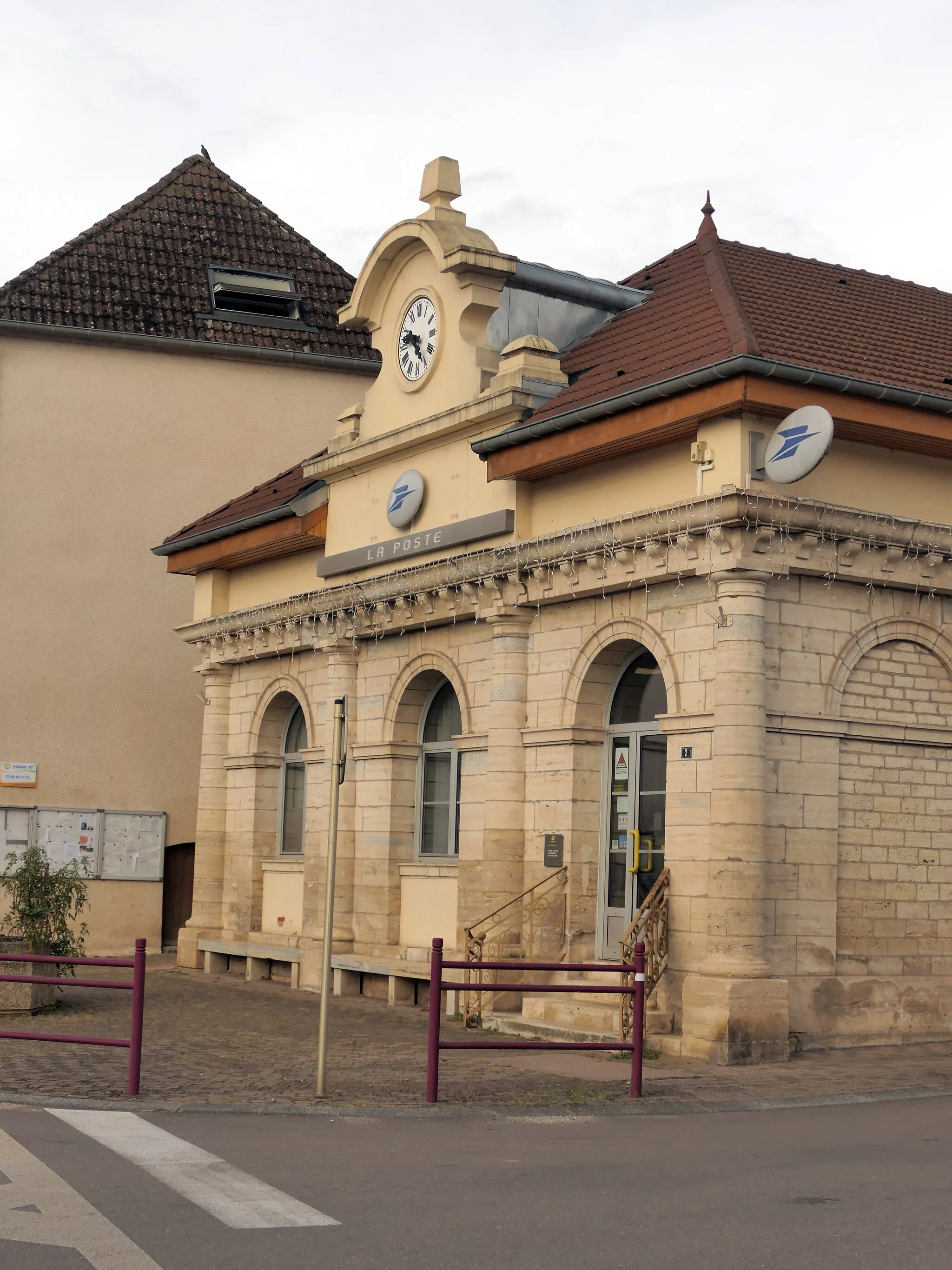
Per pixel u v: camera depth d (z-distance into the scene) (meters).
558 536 16.27
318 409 28.70
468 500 18.19
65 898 17.77
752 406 14.18
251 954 22.50
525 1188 8.30
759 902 14.23
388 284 20.08
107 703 26.81
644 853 16.14
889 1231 7.42
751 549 14.39
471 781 18.52
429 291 19.22
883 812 15.49
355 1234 7.25
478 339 18.45
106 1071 12.84
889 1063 14.07
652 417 14.88
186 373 27.81
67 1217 7.44
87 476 27.02
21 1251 6.82
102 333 26.94
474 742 18.34
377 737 20.38
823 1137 10.07
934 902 15.74
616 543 15.55
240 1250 6.93
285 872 22.75
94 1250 6.85
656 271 19.55
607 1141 9.85
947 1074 13.42
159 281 28.25
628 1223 7.52
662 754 16.12
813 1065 13.84
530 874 17.05
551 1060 13.95
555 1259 6.86
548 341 17.89
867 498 15.21
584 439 15.70
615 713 16.77
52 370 26.94
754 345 14.44
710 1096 11.86
